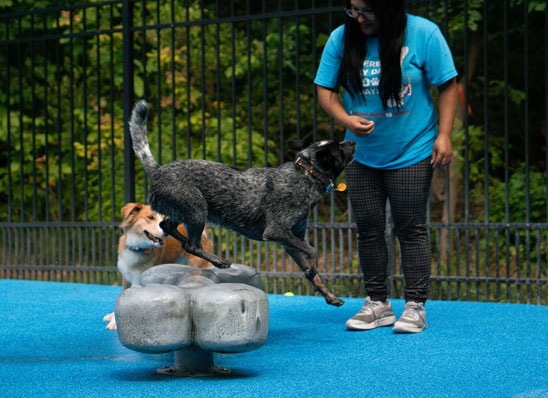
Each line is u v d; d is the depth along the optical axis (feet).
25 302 18.90
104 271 24.64
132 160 24.12
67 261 25.40
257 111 42.96
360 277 21.48
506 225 19.93
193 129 38.17
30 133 39.65
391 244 20.93
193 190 10.88
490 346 12.76
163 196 10.86
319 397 9.29
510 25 41.32
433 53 14.08
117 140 37.70
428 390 9.64
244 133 36.68
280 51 21.50
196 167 11.06
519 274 19.79
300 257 11.82
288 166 11.82
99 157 24.54
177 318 9.97
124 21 23.76
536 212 32.32
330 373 10.75
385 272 15.26
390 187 14.73
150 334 9.84
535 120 43.14
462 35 38.37
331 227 21.94
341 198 44.29
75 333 14.49
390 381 10.18
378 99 14.33
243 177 11.30
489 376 10.44
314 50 21.13
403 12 13.87
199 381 10.29
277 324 15.60
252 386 9.92
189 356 10.77
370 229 15.11
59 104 25.40
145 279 12.16
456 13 34.68
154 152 36.83
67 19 39.50
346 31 14.30
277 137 43.42
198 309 10.04
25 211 42.01
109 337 14.06
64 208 42.37
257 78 42.98
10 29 41.06
